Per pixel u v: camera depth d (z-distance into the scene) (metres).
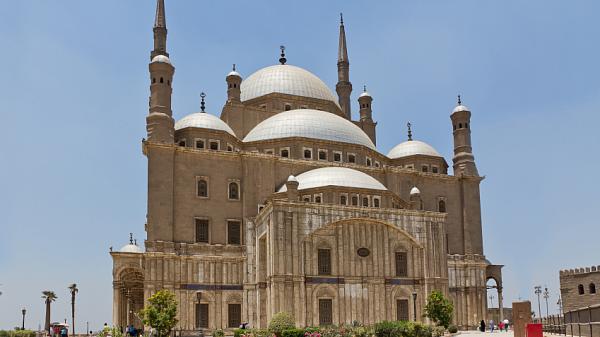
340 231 68.56
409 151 96.62
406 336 56.75
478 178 93.38
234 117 92.38
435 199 90.69
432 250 71.94
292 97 99.06
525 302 46.88
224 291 73.75
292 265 65.19
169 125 77.88
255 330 60.22
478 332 76.12
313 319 65.06
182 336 70.19
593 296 94.12
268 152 85.31
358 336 56.94
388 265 69.94
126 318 85.50
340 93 108.94
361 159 88.31
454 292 86.75
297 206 66.88
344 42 110.94
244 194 78.00
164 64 79.44
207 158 78.25
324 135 86.56
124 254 73.44
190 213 75.56
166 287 71.06
